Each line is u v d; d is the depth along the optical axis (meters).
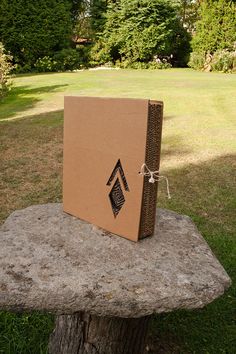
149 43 13.55
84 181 1.39
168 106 5.95
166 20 13.42
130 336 1.34
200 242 1.35
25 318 1.70
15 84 8.57
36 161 3.78
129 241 1.28
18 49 12.66
